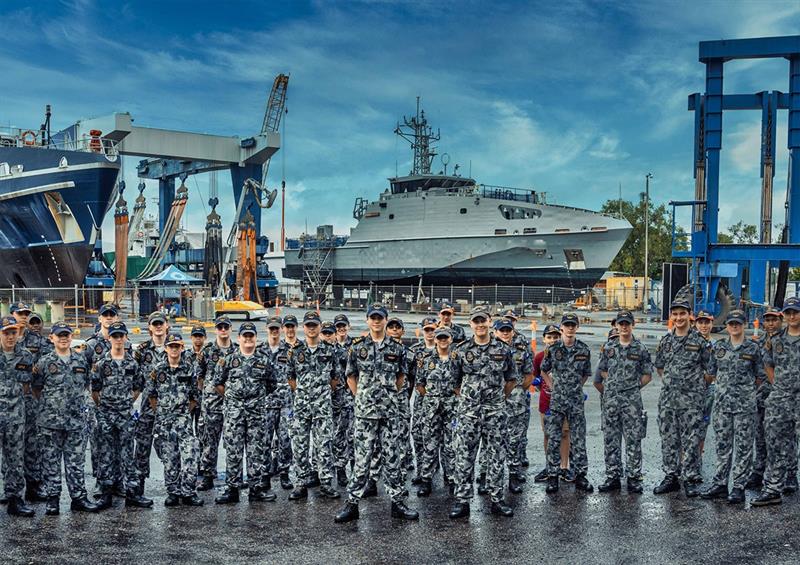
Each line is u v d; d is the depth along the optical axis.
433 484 9.15
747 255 28.30
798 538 6.87
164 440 8.05
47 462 7.70
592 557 6.38
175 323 35.16
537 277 50.28
